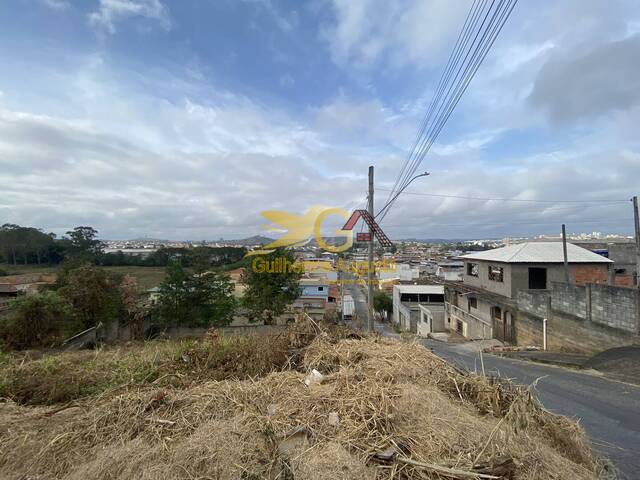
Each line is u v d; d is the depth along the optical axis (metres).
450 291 18.88
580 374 6.26
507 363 7.75
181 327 14.01
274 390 2.85
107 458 1.93
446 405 2.52
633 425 3.56
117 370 3.73
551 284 9.93
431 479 1.77
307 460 1.88
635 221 10.49
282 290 14.62
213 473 1.80
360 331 5.34
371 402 2.49
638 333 7.10
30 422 2.44
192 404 2.57
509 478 1.75
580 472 2.03
